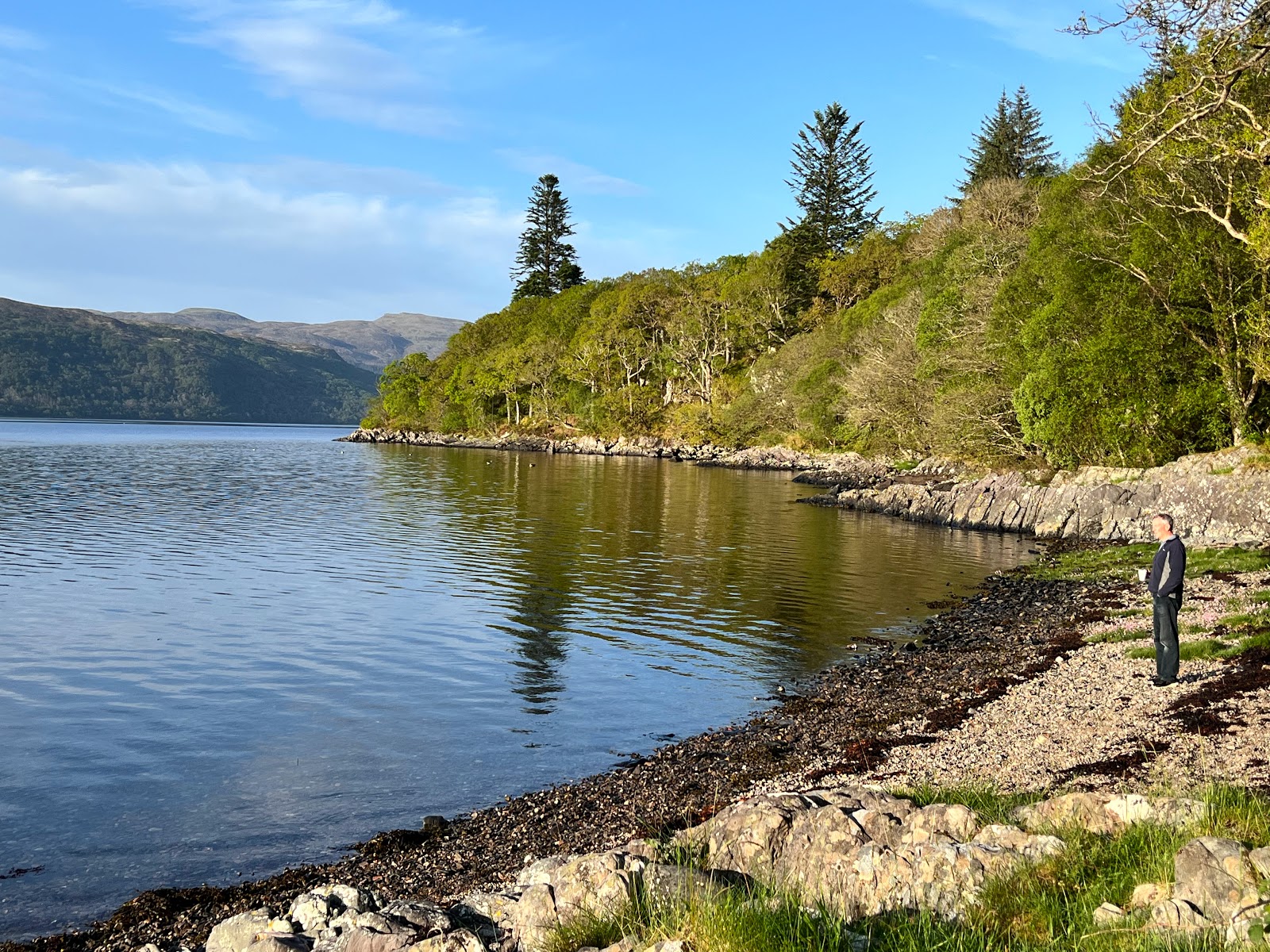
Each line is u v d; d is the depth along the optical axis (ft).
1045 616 82.33
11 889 35.35
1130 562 106.22
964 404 190.80
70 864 37.47
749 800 30.89
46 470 263.29
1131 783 34.55
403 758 49.83
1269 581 76.89
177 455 362.94
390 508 182.29
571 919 23.75
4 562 111.34
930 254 290.35
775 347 402.72
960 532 152.25
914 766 43.37
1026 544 136.67
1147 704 47.09
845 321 327.47
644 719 56.90
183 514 166.40
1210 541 116.16
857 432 285.23
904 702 57.72
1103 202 148.66
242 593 95.25
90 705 58.23
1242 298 133.69
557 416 490.08
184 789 45.24
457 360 593.42
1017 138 354.74
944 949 19.54
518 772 48.11
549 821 41.42
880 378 249.96
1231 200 110.52
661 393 456.04
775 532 148.66
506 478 263.29
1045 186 254.06
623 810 42.50
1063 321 156.87
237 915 29.14
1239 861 20.21
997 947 19.51
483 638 76.79
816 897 23.35
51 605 87.86
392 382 642.63
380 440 564.30
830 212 402.31
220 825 41.27
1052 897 21.36
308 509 178.09
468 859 37.65
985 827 26.21
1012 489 159.12
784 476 275.80
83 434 604.90
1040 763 40.75
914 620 84.79
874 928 21.47
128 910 33.37
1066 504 146.00
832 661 70.23
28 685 62.28
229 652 71.41
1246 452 126.41
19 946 31.32
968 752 44.47
